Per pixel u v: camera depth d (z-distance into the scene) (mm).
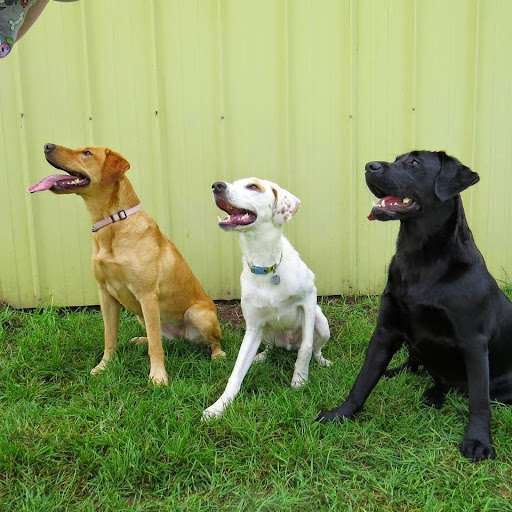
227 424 1471
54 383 1770
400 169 1477
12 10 1172
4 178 2281
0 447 1360
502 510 1221
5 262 2340
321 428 1472
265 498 1254
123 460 1333
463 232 1505
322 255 2488
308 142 2387
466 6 2316
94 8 2207
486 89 2393
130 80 2273
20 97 2227
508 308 1585
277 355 1976
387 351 1579
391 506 1236
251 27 2275
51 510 1223
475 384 1451
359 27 2307
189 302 2008
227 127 2348
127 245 1777
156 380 1741
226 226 1631
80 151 1734
